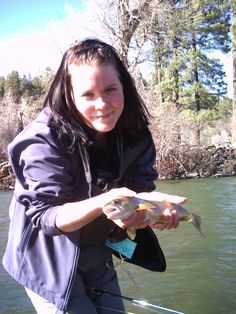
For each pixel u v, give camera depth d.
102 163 0.96
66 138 0.89
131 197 0.79
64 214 0.82
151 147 1.05
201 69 11.11
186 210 0.88
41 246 0.94
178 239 2.86
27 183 0.89
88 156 0.92
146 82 11.22
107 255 1.07
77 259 0.92
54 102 0.90
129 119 0.98
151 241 1.10
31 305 1.84
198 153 7.61
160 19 9.79
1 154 8.70
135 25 9.09
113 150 0.97
